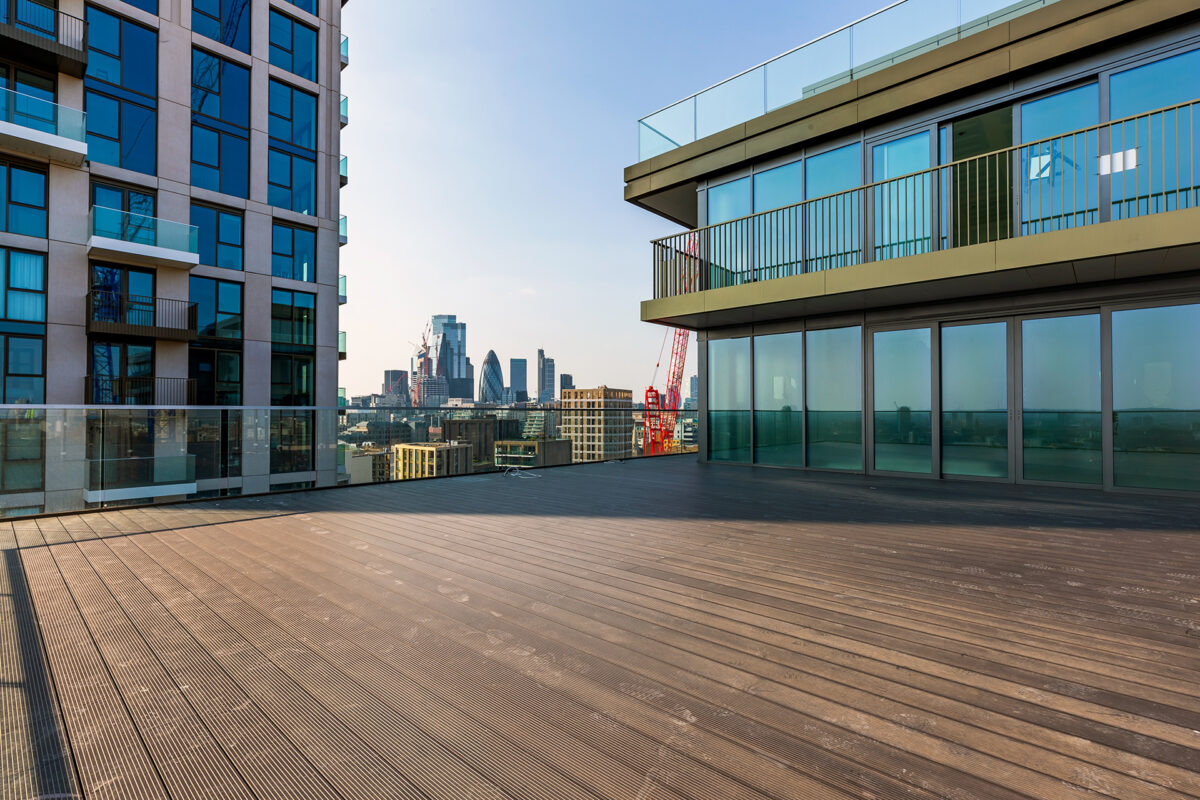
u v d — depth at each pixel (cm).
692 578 370
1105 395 742
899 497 698
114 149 1883
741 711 207
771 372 1061
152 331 1888
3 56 1692
